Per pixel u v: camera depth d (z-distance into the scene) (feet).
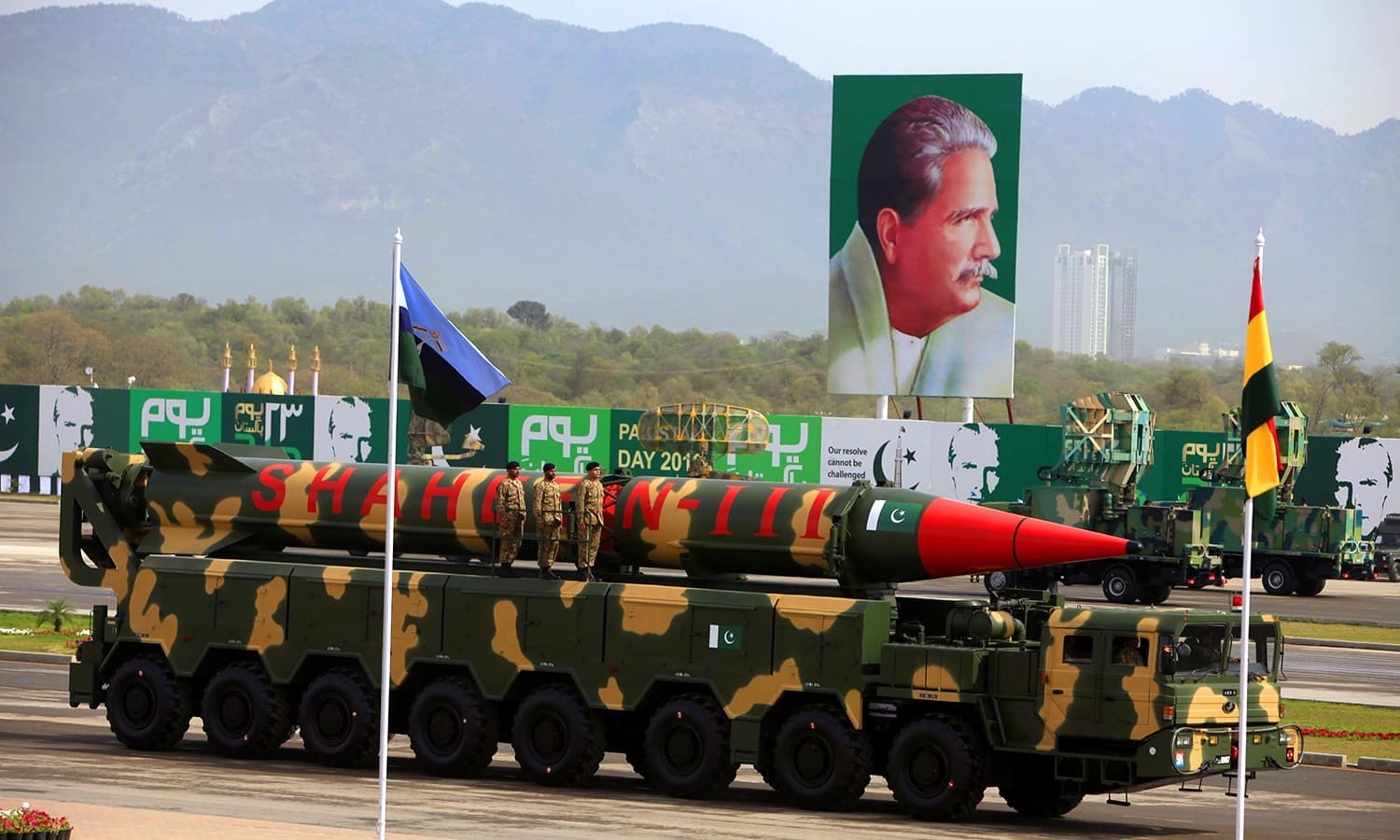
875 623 217.15
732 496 238.07
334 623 245.04
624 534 242.17
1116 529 580.71
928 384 622.95
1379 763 266.16
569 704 230.48
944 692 210.59
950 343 620.08
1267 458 176.55
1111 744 204.85
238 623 250.78
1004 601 229.66
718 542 235.61
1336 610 559.38
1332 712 323.37
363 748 241.14
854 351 629.10
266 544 265.75
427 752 238.27
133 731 253.85
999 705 210.38
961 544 223.92
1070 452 596.29
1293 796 239.91
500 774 244.42
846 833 196.44
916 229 620.90
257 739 246.88
